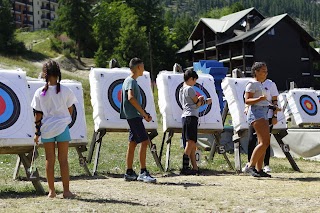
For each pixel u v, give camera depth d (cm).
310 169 1387
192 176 1169
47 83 832
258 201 787
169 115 1292
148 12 9662
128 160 1084
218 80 1770
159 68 9050
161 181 1066
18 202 779
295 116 2019
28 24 13525
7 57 7169
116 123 1266
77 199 811
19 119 962
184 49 8575
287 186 955
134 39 8169
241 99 1337
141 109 1032
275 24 7138
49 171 834
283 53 7269
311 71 7506
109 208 730
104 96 1282
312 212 695
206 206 753
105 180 1105
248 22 7550
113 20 8825
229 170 1320
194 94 1193
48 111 827
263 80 1105
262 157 1122
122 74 1339
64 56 8169
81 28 8969
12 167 1379
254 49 7131
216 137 1361
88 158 1418
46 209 716
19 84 1002
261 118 1097
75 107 1269
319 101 2233
